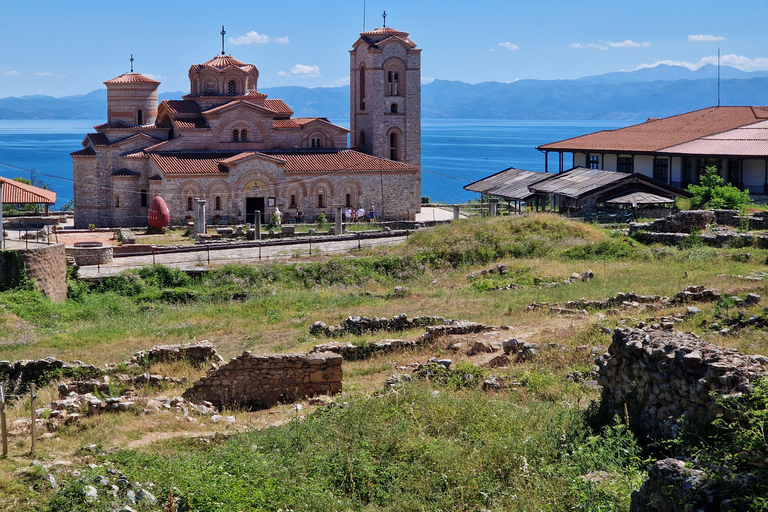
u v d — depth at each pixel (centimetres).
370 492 1377
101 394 2036
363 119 9188
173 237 6341
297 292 4053
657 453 1349
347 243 5397
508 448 1441
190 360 2373
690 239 4203
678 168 7019
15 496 1252
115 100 8481
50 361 2305
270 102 8919
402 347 2503
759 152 6372
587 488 1188
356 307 3466
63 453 1479
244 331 3153
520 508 1228
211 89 8506
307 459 1498
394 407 1739
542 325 2614
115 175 7750
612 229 5094
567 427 1528
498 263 4231
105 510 1223
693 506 951
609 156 7688
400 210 8300
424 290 3806
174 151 7881
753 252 3834
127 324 3459
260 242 5384
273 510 1283
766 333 2031
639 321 2319
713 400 1247
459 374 2066
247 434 1653
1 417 1459
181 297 4084
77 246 4941
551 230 4772
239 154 7650
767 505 902
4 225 7575
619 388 1531
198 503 1284
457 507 1288
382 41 8725
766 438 1078
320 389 2044
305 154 8212
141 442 1590
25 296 3700
